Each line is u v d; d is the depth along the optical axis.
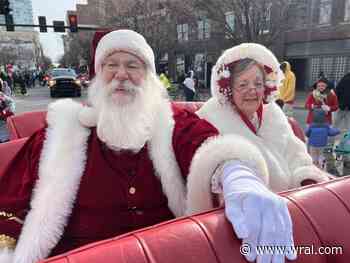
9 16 16.09
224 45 15.88
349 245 1.18
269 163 2.16
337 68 18.09
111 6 19.89
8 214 1.66
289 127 2.53
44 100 17.98
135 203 1.65
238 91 2.25
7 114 5.70
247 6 13.09
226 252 1.02
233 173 1.30
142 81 1.78
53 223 1.52
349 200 1.29
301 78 20.27
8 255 1.52
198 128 1.78
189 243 1.01
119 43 1.71
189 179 1.50
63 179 1.58
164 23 19.33
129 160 1.67
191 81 13.41
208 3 13.77
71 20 17.83
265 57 2.23
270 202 1.12
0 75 18.00
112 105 1.66
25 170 1.74
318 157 5.03
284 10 13.46
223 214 1.15
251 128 2.32
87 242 1.59
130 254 0.97
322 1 17.91
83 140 1.68
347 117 6.43
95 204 1.61
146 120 1.72
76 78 20.06
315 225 1.17
